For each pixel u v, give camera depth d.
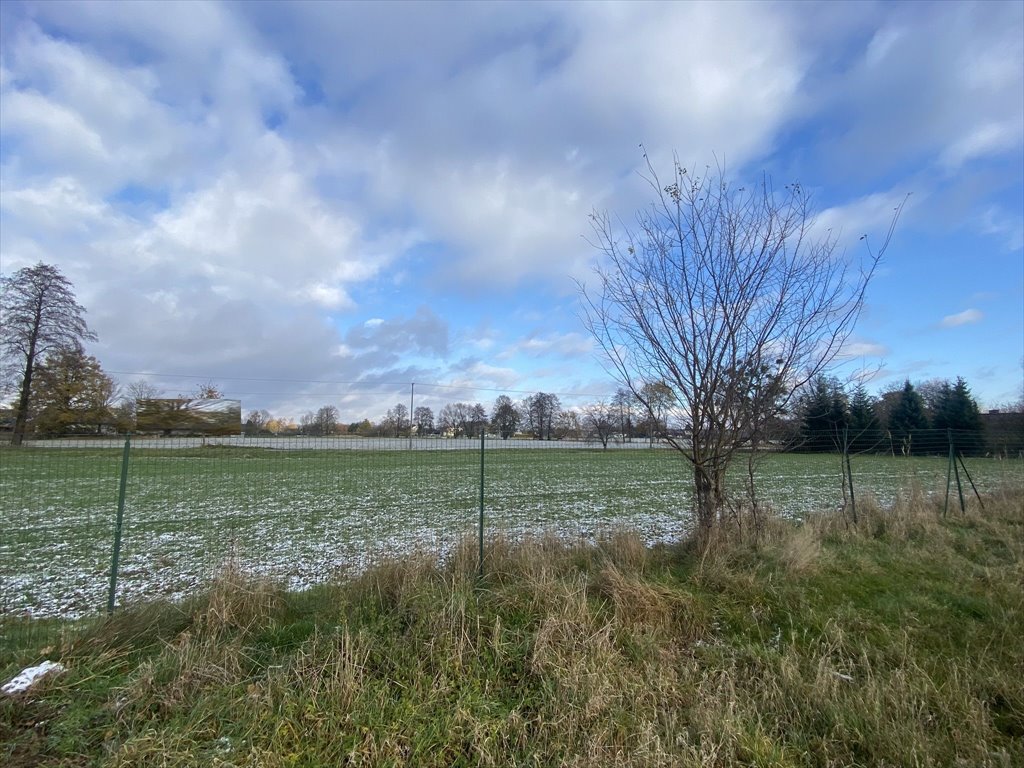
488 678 3.84
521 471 21.55
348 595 4.96
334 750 3.13
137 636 4.19
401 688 3.71
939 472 16.05
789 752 3.32
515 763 3.13
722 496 7.08
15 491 15.29
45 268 39.84
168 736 3.10
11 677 3.58
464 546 6.07
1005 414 29.22
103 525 10.39
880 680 4.00
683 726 3.49
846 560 6.79
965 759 3.21
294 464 20.53
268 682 3.57
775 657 4.33
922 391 49.88
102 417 37.34
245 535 9.44
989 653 4.50
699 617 4.96
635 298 7.23
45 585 6.46
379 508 12.45
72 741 3.06
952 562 6.89
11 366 38.03
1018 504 10.39
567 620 4.40
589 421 38.91
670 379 7.16
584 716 3.47
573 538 7.20
